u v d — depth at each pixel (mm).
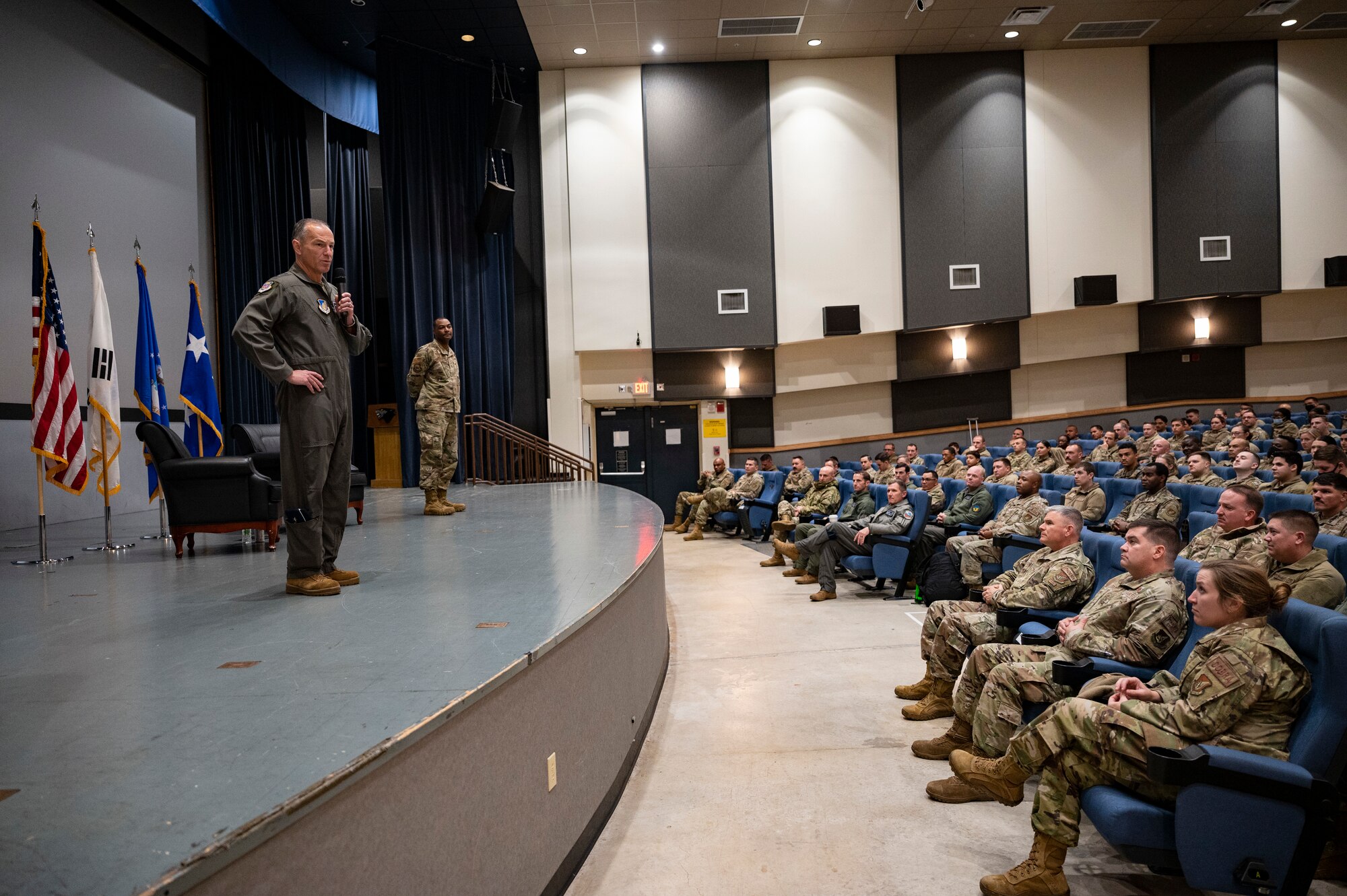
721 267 12758
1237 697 2016
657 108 12688
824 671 4594
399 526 5664
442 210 11883
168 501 4941
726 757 3363
